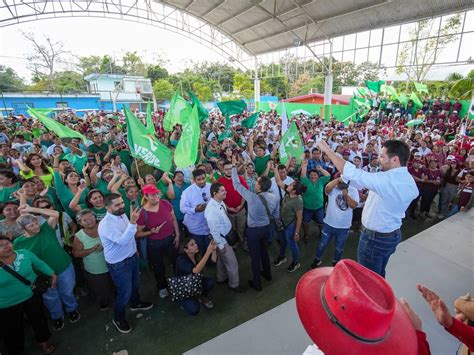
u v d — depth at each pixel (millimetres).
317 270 1276
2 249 2525
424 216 6250
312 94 26766
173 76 43938
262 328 2117
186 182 5270
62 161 5035
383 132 11742
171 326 3348
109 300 3748
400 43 16844
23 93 29391
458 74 20672
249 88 38000
